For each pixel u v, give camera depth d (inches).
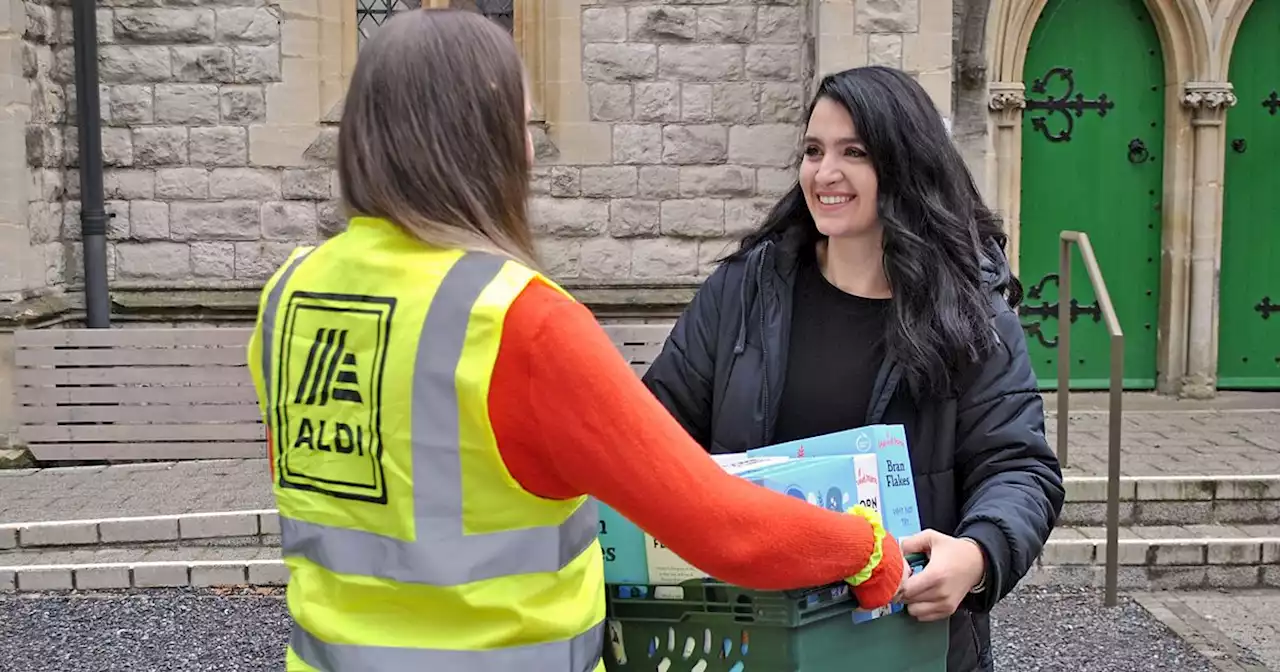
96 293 289.4
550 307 53.3
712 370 87.7
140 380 267.4
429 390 53.4
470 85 55.8
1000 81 304.7
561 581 55.8
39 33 277.9
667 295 300.8
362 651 54.7
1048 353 323.0
